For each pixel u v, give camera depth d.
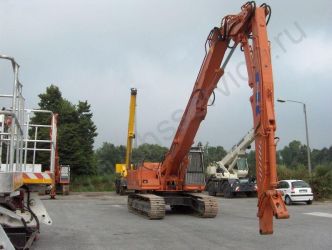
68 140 51.59
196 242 11.49
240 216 18.77
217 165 38.34
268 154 8.82
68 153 51.59
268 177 8.69
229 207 24.28
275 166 8.67
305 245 11.01
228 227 14.73
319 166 32.84
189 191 19.80
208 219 17.48
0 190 7.23
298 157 96.38
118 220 16.95
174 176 19.50
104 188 48.84
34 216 10.55
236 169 37.94
